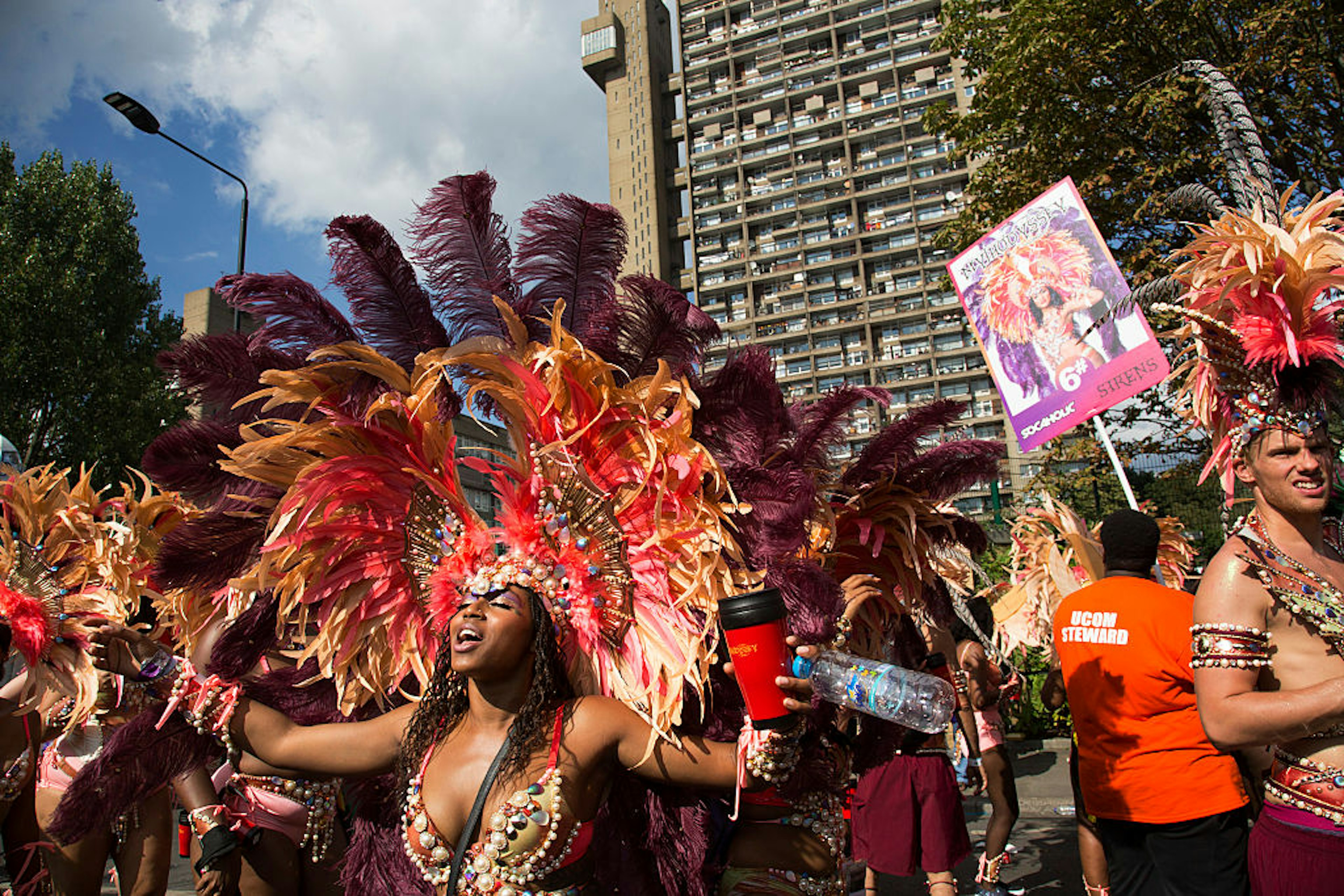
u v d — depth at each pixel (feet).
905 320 241.76
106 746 6.91
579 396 6.80
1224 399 7.40
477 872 5.93
